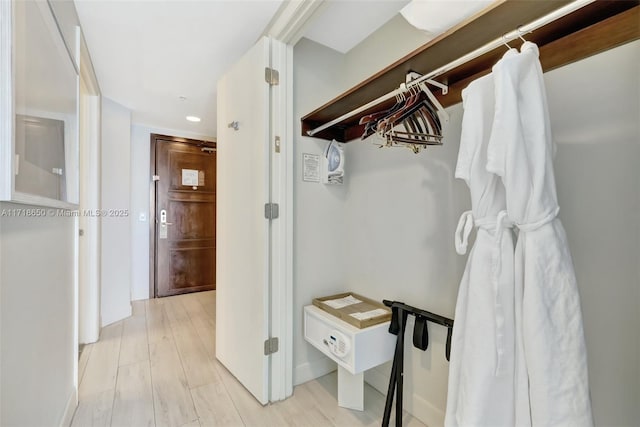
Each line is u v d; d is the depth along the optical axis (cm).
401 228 166
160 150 368
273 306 170
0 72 74
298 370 186
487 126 90
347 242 203
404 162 164
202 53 202
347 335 144
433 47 110
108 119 278
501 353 85
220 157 214
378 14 168
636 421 91
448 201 143
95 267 240
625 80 92
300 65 186
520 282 84
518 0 86
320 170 193
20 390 91
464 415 88
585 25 97
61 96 122
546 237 80
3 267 80
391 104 155
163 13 162
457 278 140
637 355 91
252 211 176
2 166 74
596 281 98
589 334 100
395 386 146
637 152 90
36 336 104
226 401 168
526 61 79
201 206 397
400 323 146
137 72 227
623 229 93
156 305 337
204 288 399
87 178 237
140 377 191
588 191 100
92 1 150
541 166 79
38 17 97
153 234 365
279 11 160
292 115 176
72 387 155
